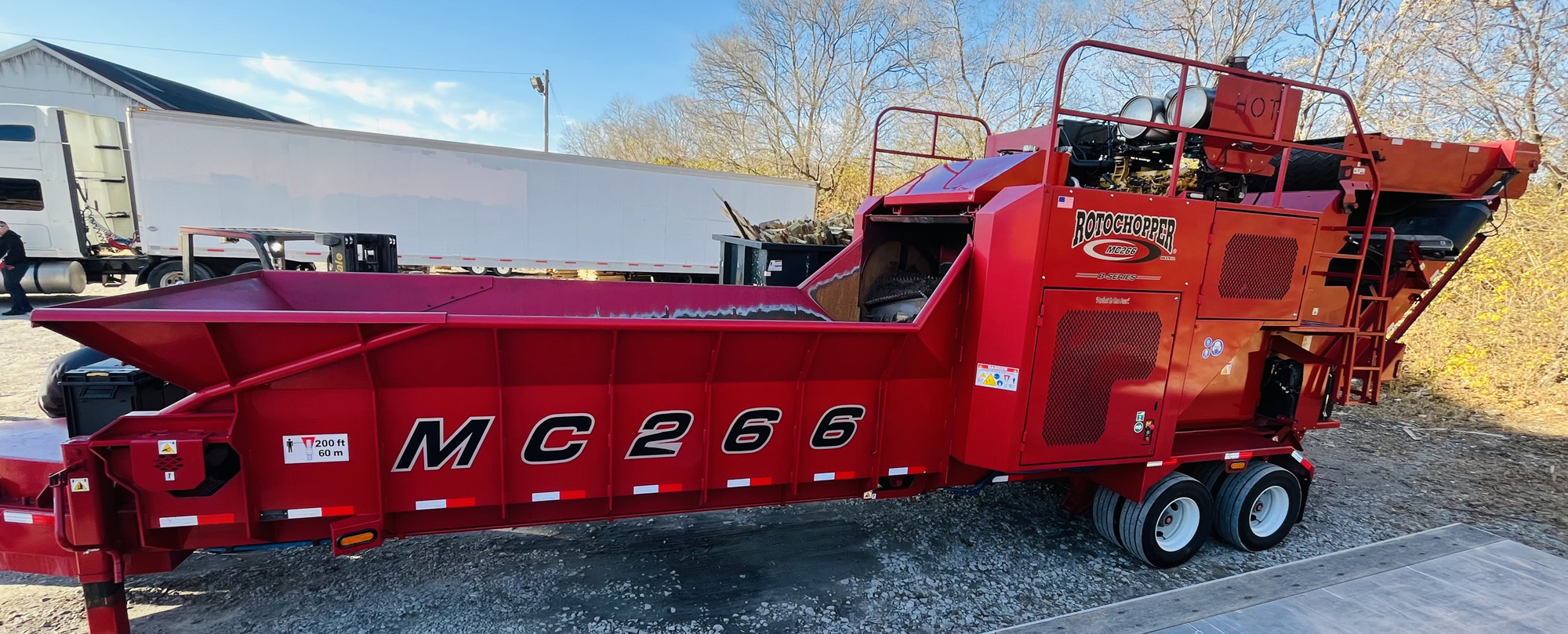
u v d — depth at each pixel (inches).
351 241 263.0
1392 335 190.9
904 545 169.9
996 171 149.4
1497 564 161.0
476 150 486.9
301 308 163.8
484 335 105.3
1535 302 326.0
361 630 125.3
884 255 192.9
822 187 1085.1
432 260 487.2
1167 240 136.4
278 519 108.1
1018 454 132.0
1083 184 179.3
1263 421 173.5
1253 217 145.8
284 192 442.3
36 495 105.7
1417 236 171.0
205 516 104.3
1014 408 129.3
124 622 106.5
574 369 114.0
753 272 310.0
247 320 94.7
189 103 1055.6
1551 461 247.1
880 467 138.7
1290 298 155.3
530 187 507.8
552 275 705.0
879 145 1055.6
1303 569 157.1
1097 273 130.6
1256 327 152.8
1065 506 177.9
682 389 122.0
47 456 107.5
